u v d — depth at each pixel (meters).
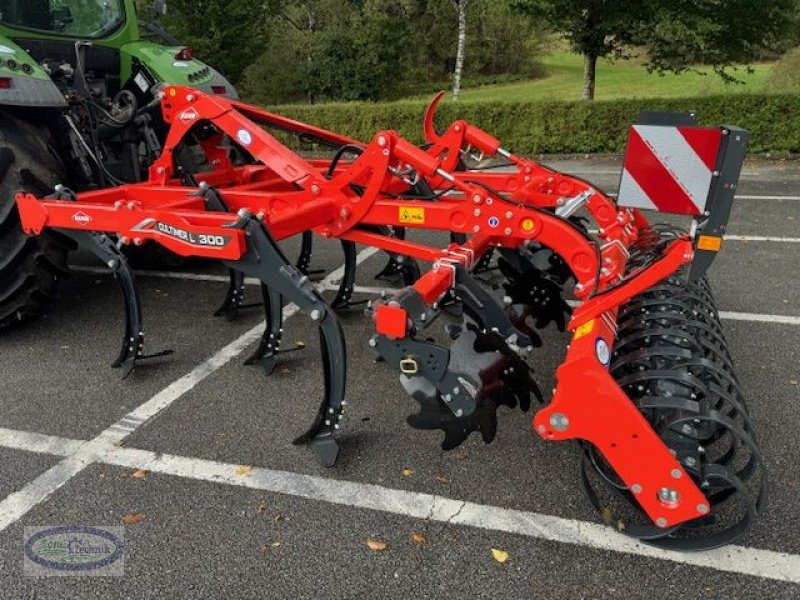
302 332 4.25
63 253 4.04
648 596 2.13
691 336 2.54
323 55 21.98
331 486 2.70
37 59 4.67
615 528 2.41
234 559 2.32
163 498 2.64
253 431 3.11
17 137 3.86
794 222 6.57
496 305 2.95
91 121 4.49
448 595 2.15
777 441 2.92
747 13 10.52
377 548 2.36
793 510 2.48
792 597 2.11
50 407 3.35
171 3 15.86
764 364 3.63
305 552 2.35
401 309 2.44
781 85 14.75
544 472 2.76
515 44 27.97
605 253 2.89
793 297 4.60
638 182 2.25
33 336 4.21
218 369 3.74
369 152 3.25
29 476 2.79
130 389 3.52
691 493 2.14
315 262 5.73
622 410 2.14
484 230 3.08
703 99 10.36
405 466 2.82
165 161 3.88
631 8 10.95
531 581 2.20
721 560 2.26
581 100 11.07
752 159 10.27
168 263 5.51
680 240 2.24
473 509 2.55
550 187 3.83
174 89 3.75
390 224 3.28
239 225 2.79
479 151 4.29
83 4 4.91
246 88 22.48
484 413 2.53
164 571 2.27
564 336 4.09
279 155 3.50
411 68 26.61
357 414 3.25
